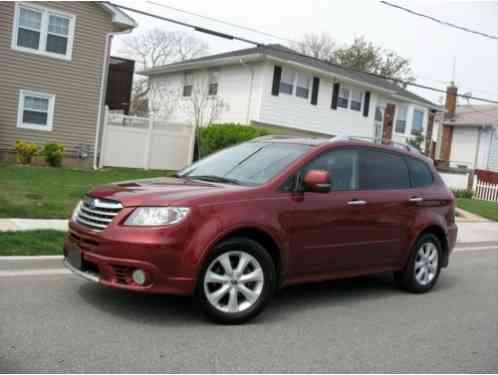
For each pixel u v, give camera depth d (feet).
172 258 16.58
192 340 16.28
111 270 16.65
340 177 21.39
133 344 15.57
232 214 17.66
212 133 70.49
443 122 133.39
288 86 84.23
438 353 16.99
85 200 18.71
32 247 24.58
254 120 81.46
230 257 17.90
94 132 68.80
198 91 92.27
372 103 97.96
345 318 20.03
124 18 68.95
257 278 18.25
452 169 91.56
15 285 20.47
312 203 19.81
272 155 20.97
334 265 20.88
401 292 24.79
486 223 55.36
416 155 25.26
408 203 23.49
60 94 66.28
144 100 123.75
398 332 18.85
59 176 51.88
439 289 26.23
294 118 85.46
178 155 74.49
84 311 18.07
